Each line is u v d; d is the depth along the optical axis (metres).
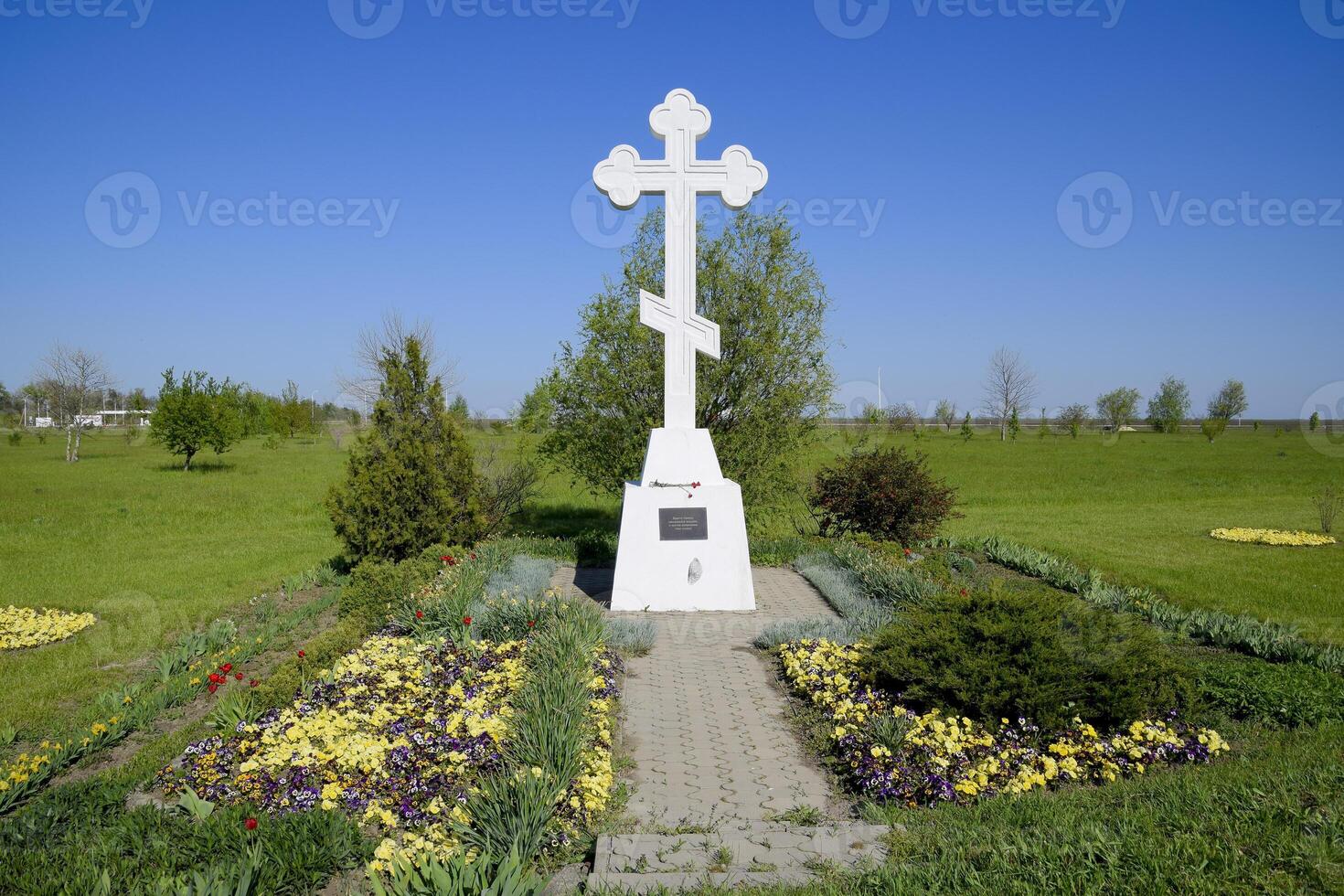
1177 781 4.92
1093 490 28.55
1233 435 70.94
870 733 5.82
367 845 4.44
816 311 14.88
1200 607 11.23
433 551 11.97
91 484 30.05
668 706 6.96
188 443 36.12
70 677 8.45
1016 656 6.17
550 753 5.14
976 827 4.41
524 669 7.05
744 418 14.66
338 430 57.66
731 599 10.27
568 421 15.56
